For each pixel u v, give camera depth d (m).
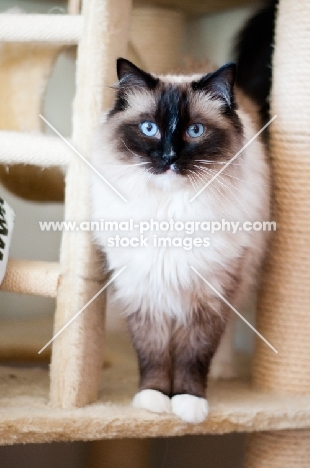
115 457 1.62
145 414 1.09
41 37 1.16
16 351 1.55
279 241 1.28
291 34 1.25
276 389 1.29
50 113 1.84
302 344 1.28
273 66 1.32
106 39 1.15
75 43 1.18
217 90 1.17
